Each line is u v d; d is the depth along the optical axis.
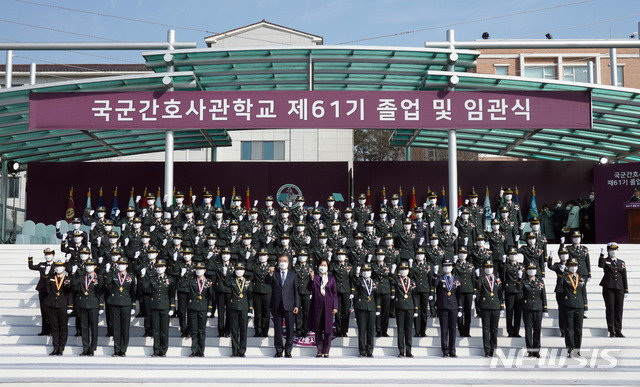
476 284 13.86
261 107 17.66
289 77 18.95
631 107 18.83
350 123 17.66
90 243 16.11
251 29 33.62
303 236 15.66
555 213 23.62
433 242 14.80
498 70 37.75
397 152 47.41
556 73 37.69
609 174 22.19
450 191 17.89
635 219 21.02
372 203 24.77
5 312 15.34
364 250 14.92
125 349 13.27
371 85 19.45
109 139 23.16
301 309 14.34
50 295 13.34
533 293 13.30
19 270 17.53
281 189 24.83
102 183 24.98
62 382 11.40
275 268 13.95
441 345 13.42
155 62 17.72
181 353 13.50
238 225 15.95
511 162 25.09
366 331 13.27
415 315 13.57
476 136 23.72
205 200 17.30
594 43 18.53
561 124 17.64
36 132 21.12
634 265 17.78
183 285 13.66
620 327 13.88
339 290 13.98
